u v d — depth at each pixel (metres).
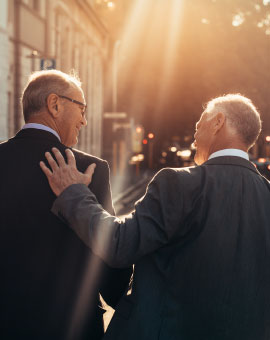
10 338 1.87
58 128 2.07
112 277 2.04
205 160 2.10
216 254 1.80
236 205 1.85
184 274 1.82
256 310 1.80
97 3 34.12
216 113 2.02
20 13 18.34
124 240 1.79
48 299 1.89
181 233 1.84
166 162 48.38
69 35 27.38
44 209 1.93
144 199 1.88
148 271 1.88
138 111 46.19
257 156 37.31
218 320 1.78
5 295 1.89
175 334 1.80
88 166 2.02
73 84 2.09
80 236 1.85
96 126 38.53
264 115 39.34
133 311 1.85
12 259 1.90
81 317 1.93
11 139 2.06
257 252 1.82
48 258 1.91
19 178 1.95
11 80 18.23
